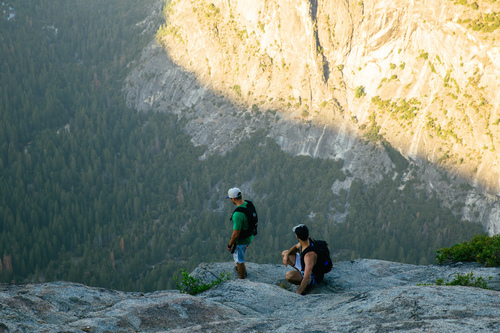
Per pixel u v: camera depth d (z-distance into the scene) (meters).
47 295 5.09
